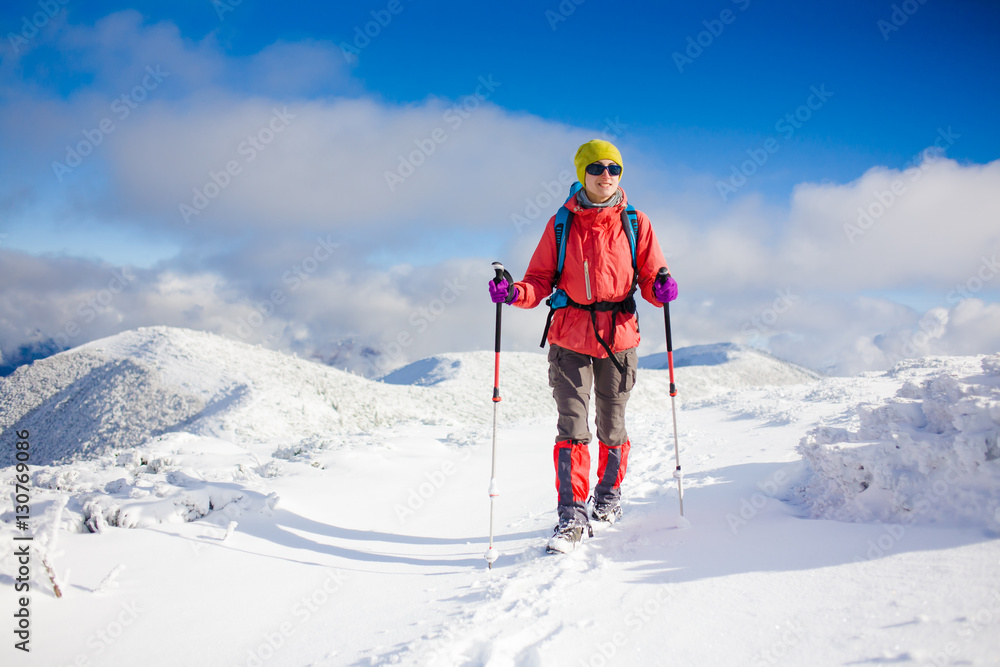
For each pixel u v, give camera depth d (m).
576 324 2.67
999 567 1.44
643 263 2.80
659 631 1.48
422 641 1.57
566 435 2.60
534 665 1.39
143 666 1.61
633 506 3.01
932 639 1.20
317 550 2.79
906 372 8.74
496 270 2.65
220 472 4.35
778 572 1.73
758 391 9.55
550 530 2.82
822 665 1.21
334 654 1.61
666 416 7.98
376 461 5.22
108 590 2.14
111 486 3.50
